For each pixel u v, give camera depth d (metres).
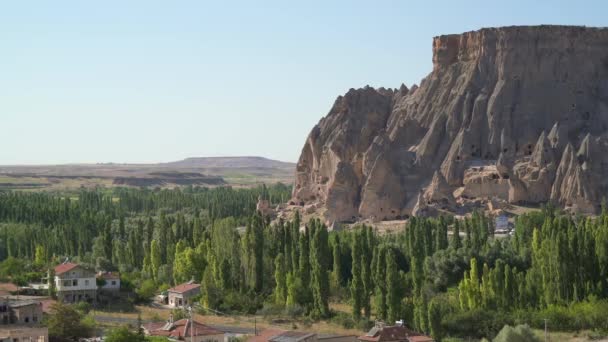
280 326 184.50
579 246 193.12
